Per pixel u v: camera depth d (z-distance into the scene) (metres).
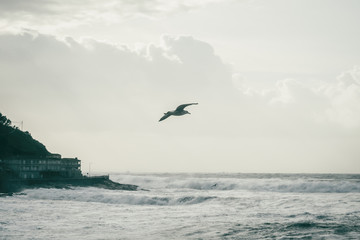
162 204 88.38
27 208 74.81
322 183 130.88
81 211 73.00
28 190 113.19
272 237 50.16
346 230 53.31
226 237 50.41
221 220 61.94
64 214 68.69
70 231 54.00
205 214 69.00
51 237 50.41
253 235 51.31
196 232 53.34
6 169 139.62
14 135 179.62
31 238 49.69
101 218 64.81
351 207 75.12
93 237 50.69
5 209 72.12
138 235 51.91
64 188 130.75
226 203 84.19
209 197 88.81
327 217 62.66
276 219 61.97
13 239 49.06
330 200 88.06
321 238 49.41
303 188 133.12
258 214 67.12
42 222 60.03
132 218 65.12
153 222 61.19
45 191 105.00
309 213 66.19
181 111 18.91
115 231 54.28
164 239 49.75
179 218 64.88
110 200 92.75
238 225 57.38
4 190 120.50
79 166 173.12
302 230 53.59
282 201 85.12
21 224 58.00
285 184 139.12
